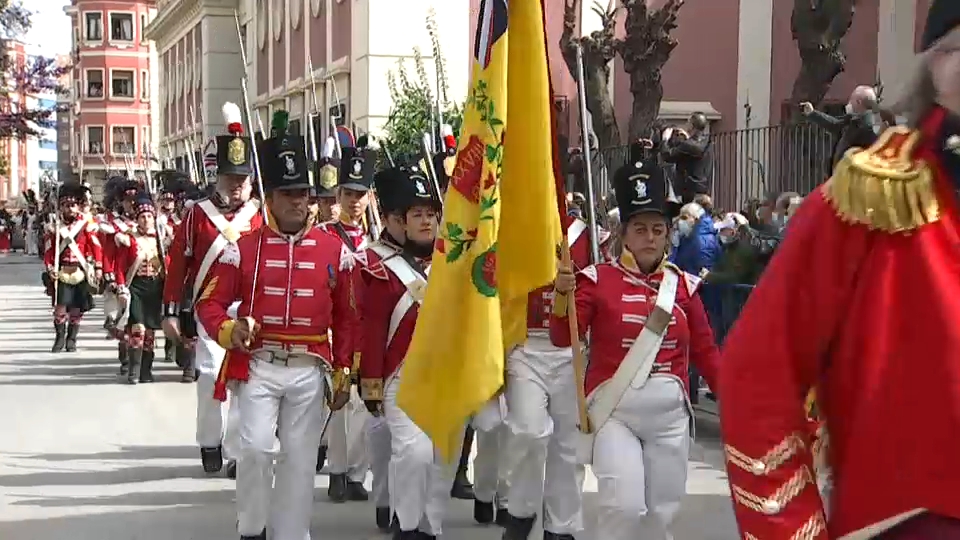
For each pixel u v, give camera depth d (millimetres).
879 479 2219
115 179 18516
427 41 24375
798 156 14711
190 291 8750
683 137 12352
